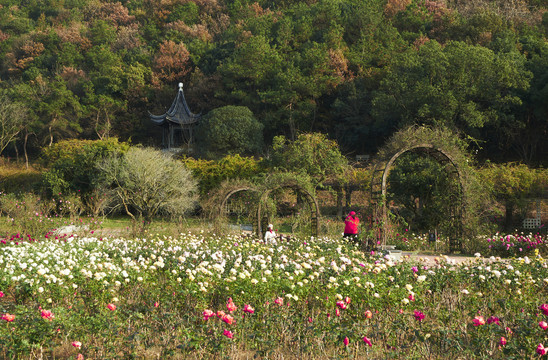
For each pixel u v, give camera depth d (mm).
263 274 5770
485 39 39969
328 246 10086
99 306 5082
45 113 51156
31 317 4461
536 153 35688
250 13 68812
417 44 44094
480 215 13133
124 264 6074
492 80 31078
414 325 4902
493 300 5598
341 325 4453
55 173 27031
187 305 5402
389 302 5207
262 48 47562
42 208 16766
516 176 19828
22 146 55312
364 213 12773
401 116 33156
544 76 32094
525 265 6605
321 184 23906
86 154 26984
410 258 8352
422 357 4148
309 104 42656
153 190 19469
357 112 41000
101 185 22219
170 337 4555
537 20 44812
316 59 43344
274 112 44125
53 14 86562
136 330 4816
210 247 10352
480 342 4035
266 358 4188
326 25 52469
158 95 54906
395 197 18719
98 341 4617
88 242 10227
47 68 65125
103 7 86312
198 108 53719
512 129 32781
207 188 27953
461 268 6637
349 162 33906
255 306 5129
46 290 5582
